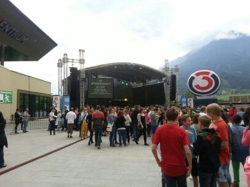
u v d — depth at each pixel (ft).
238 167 16.65
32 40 93.30
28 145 36.17
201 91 31.91
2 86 77.30
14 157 27.17
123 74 112.68
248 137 12.47
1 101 59.62
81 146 36.32
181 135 11.14
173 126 11.39
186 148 11.00
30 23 82.74
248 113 22.85
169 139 11.21
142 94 109.91
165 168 11.21
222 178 13.19
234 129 16.17
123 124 36.50
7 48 100.17
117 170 21.90
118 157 27.81
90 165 23.86
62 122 58.85
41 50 107.04
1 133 22.44
